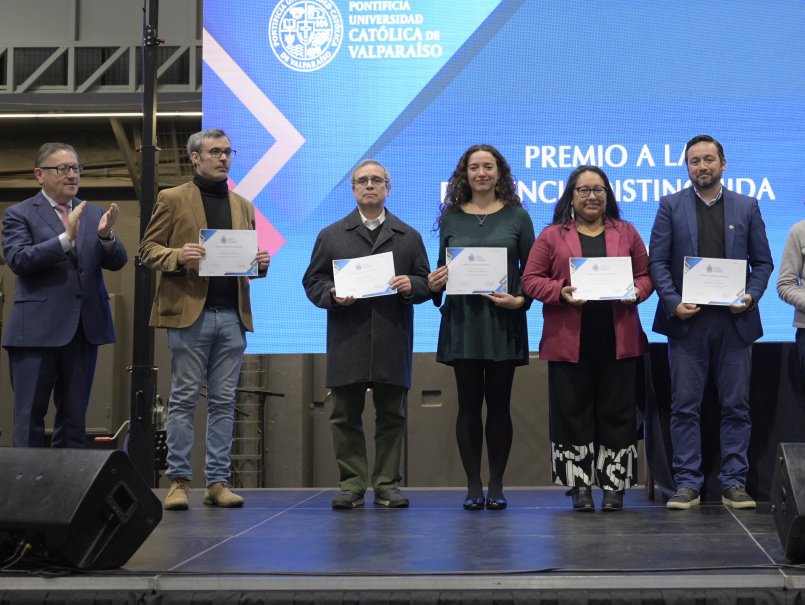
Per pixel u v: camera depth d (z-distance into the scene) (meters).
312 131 4.96
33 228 3.46
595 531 2.88
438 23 4.97
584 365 3.46
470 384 3.56
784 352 3.77
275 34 4.97
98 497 2.28
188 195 3.61
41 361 3.40
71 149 3.54
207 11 4.97
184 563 2.39
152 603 2.15
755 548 2.55
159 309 3.52
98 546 2.29
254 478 6.85
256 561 2.41
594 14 4.91
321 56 4.97
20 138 7.34
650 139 4.88
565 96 4.91
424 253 3.69
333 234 3.67
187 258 3.41
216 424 3.62
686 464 3.52
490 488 3.51
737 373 3.52
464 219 3.63
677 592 2.10
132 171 6.95
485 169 3.59
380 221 3.66
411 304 3.67
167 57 6.51
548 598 2.11
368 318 3.56
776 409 3.76
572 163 4.91
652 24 4.88
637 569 2.24
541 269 3.51
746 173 4.83
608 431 3.45
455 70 4.95
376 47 4.97
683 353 3.53
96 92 6.44
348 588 2.16
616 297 3.33
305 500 3.79
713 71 4.86
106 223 3.42
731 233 3.55
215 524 3.09
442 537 2.78
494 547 2.59
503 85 4.94
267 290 4.94
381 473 3.62
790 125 4.83
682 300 3.43
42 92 6.47
